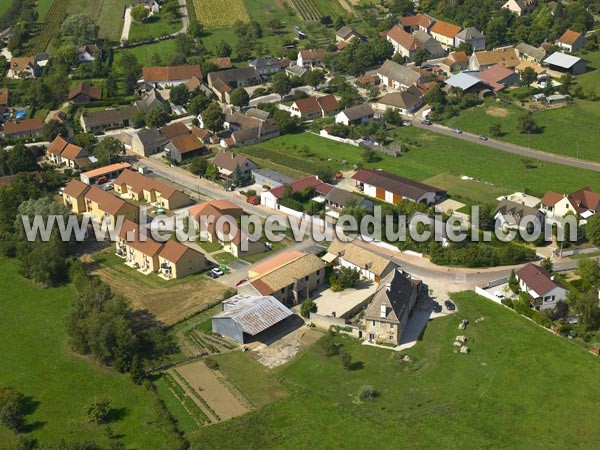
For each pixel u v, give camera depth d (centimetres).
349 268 15450
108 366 13162
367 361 13000
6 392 12075
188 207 19275
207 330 14088
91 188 19088
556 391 11975
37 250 16200
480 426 11294
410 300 14212
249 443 11131
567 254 16288
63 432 11594
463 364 12775
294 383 12462
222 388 12400
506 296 14688
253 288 14525
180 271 15912
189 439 11231
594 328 13462
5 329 14438
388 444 11012
